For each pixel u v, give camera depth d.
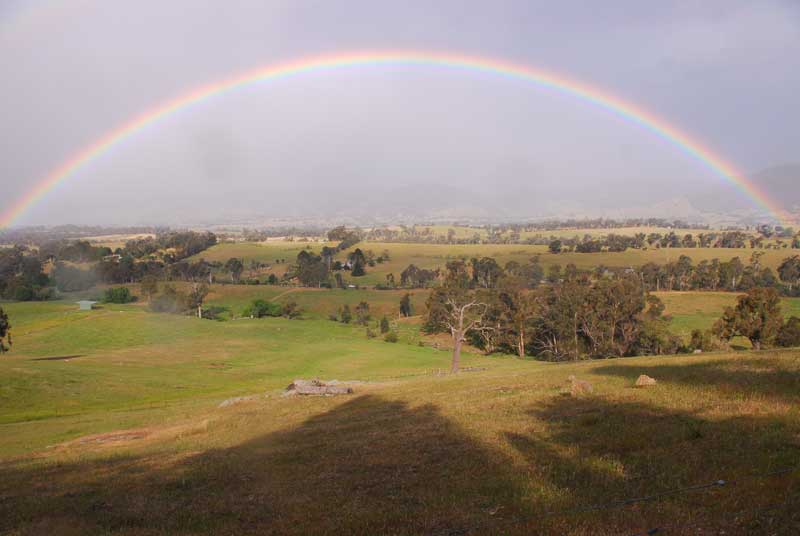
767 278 114.06
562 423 17.23
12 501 15.10
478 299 88.31
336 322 114.44
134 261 163.38
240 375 60.00
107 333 92.44
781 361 24.47
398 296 133.50
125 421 31.42
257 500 13.39
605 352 76.25
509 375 33.62
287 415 26.94
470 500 11.54
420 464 14.95
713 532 8.55
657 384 22.19
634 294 75.81
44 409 39.75
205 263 165.62
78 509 13.77
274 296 137.12
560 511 10.24
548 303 84.25
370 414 24.56
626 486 11.20
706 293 113.06
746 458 11.81
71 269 142.25
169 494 14.59
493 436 16.80
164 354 75.81
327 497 13.05
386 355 76.94
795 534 8.13
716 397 18.25
